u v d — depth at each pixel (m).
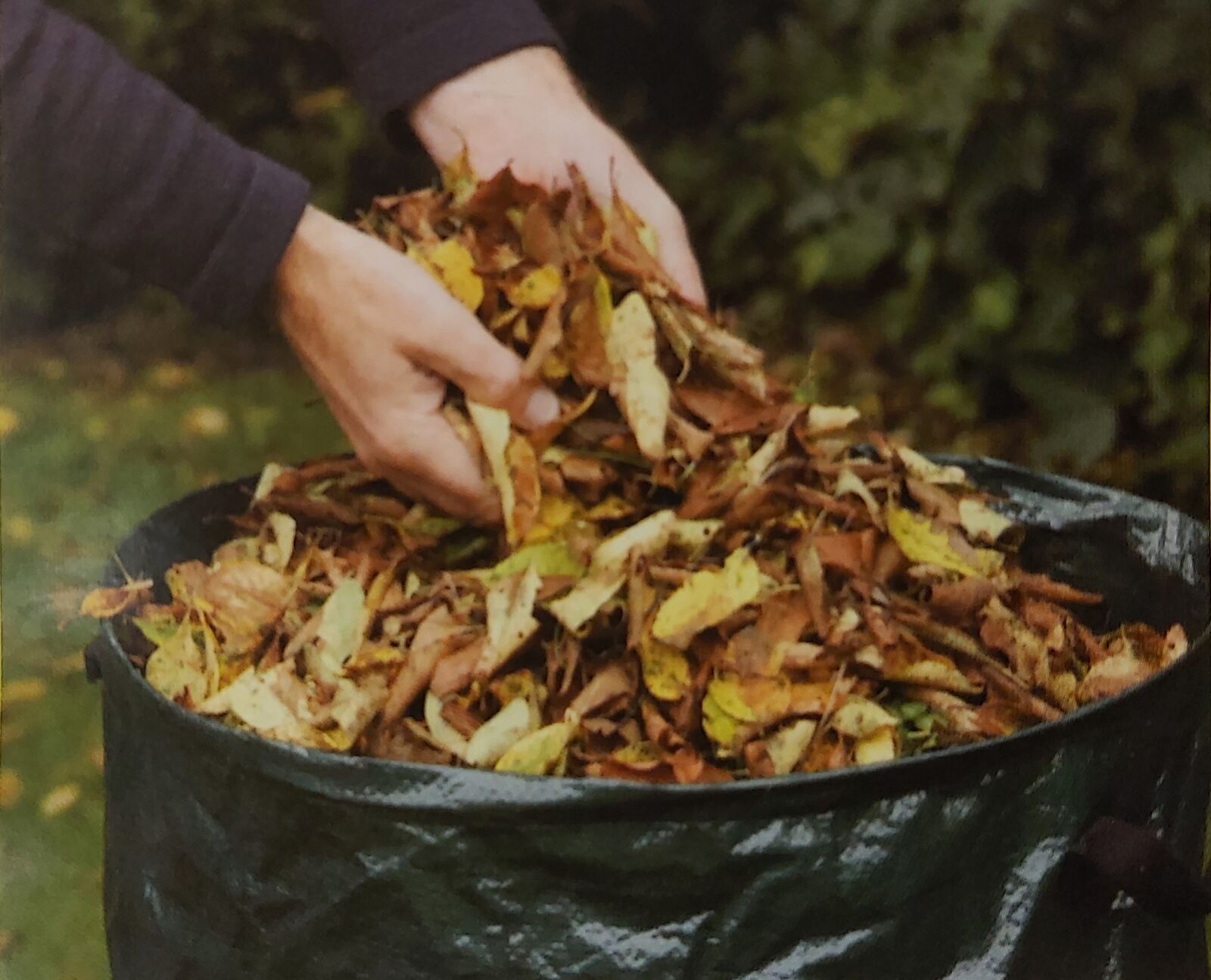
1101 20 1.58
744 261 2.15
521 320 1.10
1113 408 1.67
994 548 1.14
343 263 1.06
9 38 1.04
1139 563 1.15
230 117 2.65
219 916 0.98
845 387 1.93
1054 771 0.95
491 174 1.21
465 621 1.05
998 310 1.71
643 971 0.93
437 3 1.23
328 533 1.14
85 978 1.26
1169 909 0.96
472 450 1.08
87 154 1.06
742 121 2.19
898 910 0.94
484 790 0.92
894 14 1.81
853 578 1.05
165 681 1.04
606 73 2.38
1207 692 1.02
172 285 1.08
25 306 2.46
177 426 2.26
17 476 1.94
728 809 0.92
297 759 0.94
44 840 1.39
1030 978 0.96
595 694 1.01
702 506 1.07
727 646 1.02
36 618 1.55
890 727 1.00
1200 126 1.58
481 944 0.94
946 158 1.73
